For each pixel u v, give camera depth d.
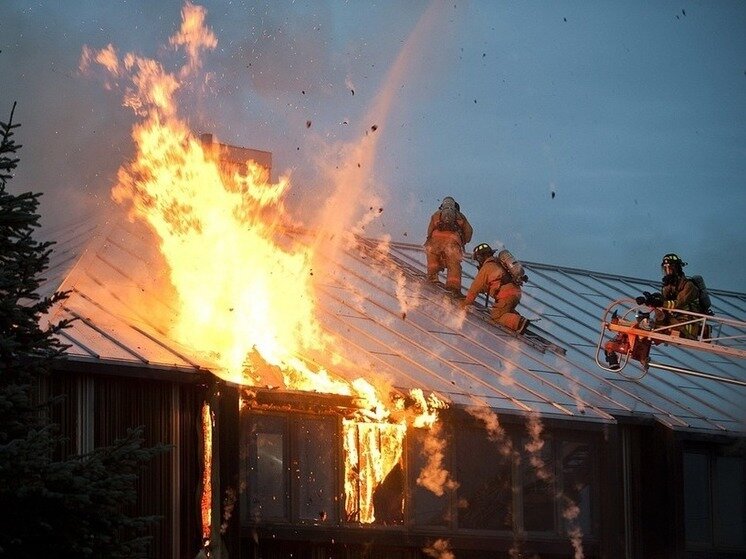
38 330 14.01
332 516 18.56
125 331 18.25
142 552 13.68
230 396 17.52
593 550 21.69
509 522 20.66
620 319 24.69
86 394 16.55
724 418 24.59
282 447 18.23
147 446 17.02
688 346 23.67
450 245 26.97
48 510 12.77
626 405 23.50
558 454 21.64
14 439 12.70
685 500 23.41
